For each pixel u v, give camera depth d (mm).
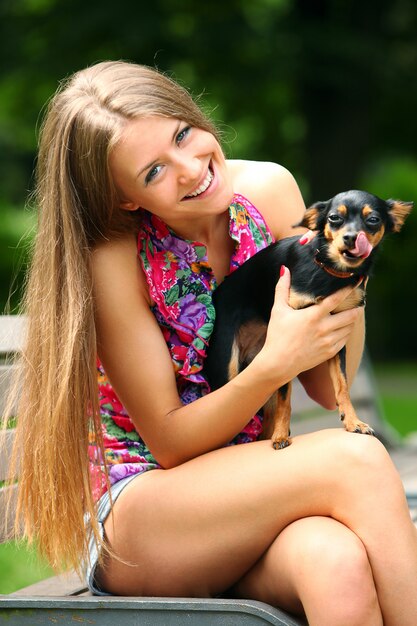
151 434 2816
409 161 22516
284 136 19875
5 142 22406
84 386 2736
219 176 2891
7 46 15961
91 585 2812
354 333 3064
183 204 2842
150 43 15422
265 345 2730
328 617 2350
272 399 3037
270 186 3377
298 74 16047
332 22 16359
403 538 2426
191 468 2693
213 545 2627
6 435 3211
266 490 2547
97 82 2865
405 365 18344
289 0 16984
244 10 17469
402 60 16391
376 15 16609
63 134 2846
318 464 2506
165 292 2898
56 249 2826
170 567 2693
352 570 2355
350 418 2834
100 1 15359
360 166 17188
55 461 2707
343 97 16797
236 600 2424
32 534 2814
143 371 2820
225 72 16375
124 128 2744
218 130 3092
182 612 2451
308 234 2877
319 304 2736
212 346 2980
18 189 22906
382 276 19344
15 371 3004
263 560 2615
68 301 2771
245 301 3014
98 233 2898
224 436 2762
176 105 2812
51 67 15750
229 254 3152
